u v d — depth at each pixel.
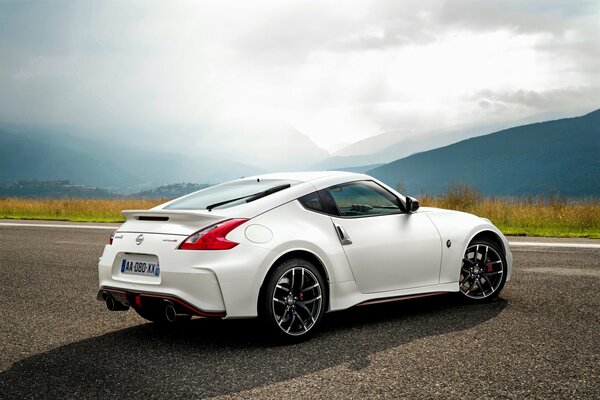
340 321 4.95
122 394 3.26
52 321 5.27
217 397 3.16
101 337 4.64
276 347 4.18
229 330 4.78
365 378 3.42
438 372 3.49
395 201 5.12
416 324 4.75
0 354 4.19
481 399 3.02
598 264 8.20
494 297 5.79
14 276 8.01
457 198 18.42
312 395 3.15
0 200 27.91
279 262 4.24
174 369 3.71
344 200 4.80
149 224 4.41
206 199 4.73
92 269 8.54
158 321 5.11
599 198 16.61
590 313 5.06
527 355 3.81
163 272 4.06
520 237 12.69
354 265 4.60
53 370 3.75
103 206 24.50
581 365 3.57
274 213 4.35
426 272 5.06
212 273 3.94
